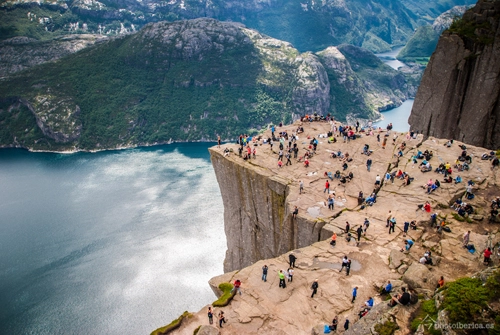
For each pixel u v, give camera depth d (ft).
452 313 116.16
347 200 233.55
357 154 282.15
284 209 251.19
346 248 192.13
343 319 150.92
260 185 266.36
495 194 222.28
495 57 320.29
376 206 223.51
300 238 224.74
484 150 272.10
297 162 276.21
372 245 192.34
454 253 175.73
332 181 252.21
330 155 280.92
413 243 187.42
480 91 330.54
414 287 149.89
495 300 115.44
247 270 184.65
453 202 219.61
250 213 288.10
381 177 253.24
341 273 175.52
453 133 356.38
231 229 314.55
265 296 167.12
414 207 217.36
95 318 436.35
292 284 172.14
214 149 304.71
